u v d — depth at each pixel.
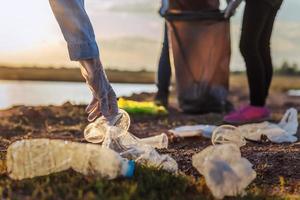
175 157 1.23
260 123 1.62
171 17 2.15
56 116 2.15
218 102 2.20
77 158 0.97
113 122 1.13
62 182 0.93
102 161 0.95
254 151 1.31
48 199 0.85
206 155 0.98
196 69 2.18
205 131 1.54
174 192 0.91
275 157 1.22
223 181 0.92
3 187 0.90
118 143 1.12
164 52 2.21
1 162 1.06
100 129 1.16
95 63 1.06
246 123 1.79
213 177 0.92
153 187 0.92
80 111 2.26
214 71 2.17
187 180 0.97
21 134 1.79
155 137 1.40
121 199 0.84
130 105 2.14
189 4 2.14
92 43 1.05
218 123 1.87
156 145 1.38
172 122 1.97
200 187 0.94
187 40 2.16
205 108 2.20
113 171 0.94
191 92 2.19
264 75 1.77
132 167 0.97
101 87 1.09
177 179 0.97
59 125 1.98
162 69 2.21
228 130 1.39
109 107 1.12
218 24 2.14
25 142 0.97
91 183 0.90
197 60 2.17
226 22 2.14
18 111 2.21
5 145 1.47
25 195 0.87
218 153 0.98
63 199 0.85
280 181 1.06
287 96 3.40
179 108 2.23
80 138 1.64
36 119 2.09
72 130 1.83
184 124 1.92
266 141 1.48
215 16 2.13
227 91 2.21
